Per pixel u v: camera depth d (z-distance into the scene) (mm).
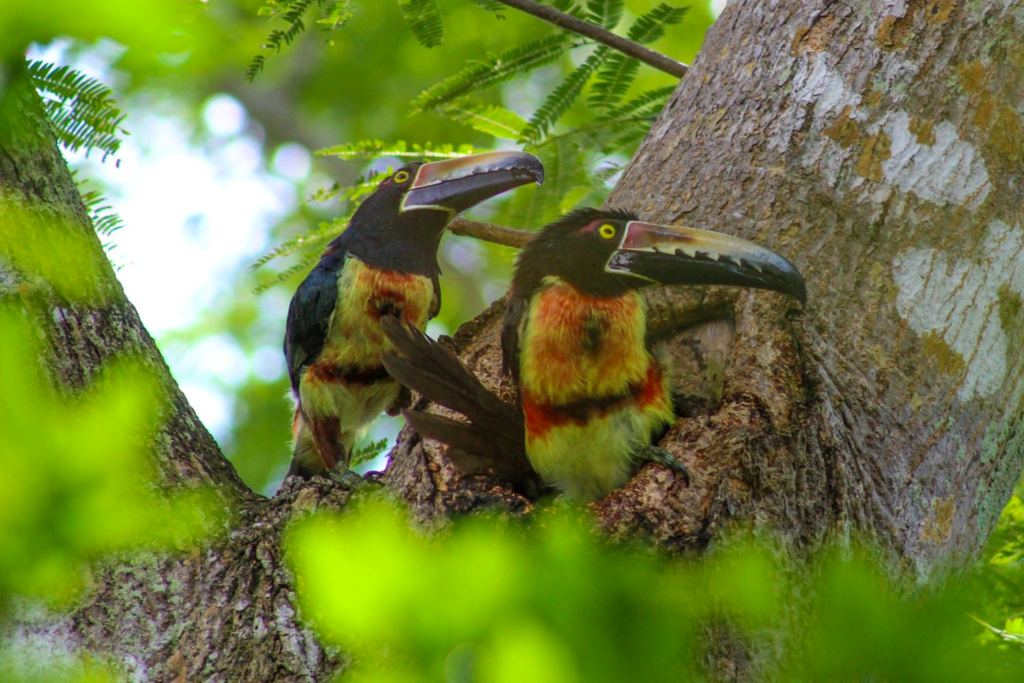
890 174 9453
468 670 5656
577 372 9352
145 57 4668
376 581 5969
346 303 11539
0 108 5215
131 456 6234
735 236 9586
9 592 5859
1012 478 9141
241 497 8297
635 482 8102
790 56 10227
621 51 12344
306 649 7344
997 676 5285
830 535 7840
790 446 8188
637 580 5984
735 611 6785
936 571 8188
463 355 10461
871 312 8969
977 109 9539
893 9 10023
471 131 20562
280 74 21688
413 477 8359
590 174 13352
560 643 5586
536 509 7875
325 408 11797
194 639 7441
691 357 9883
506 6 12711
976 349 8922
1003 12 9812
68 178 8633
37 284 7945
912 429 8531
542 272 9695
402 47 19062
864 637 5484
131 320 8625
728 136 10227
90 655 7254
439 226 11703
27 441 5547
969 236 9156
